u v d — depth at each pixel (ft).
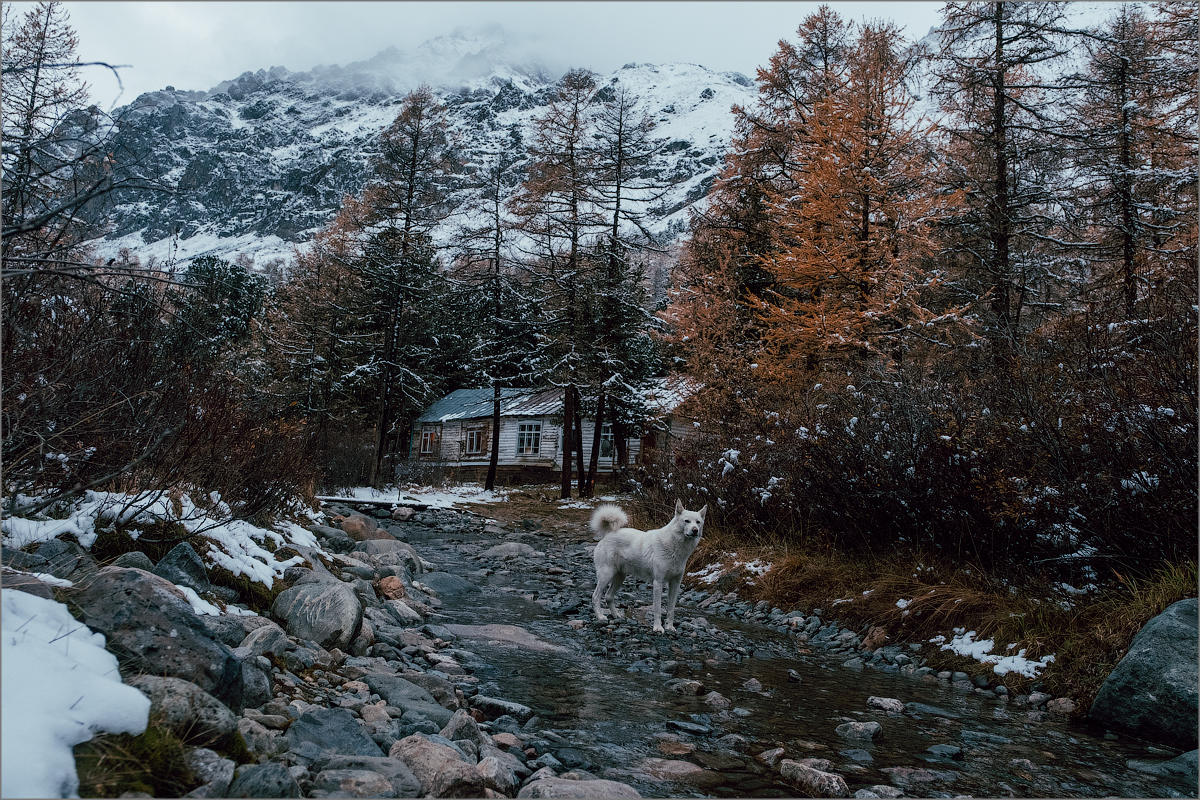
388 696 12.71
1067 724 15.47
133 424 15.06
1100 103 49.73
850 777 11.53
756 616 27.02
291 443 28.91
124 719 7.00
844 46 59.11
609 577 24.30
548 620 23.52
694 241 71.36
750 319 58.13
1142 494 18.49
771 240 60.90
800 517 32.04
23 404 11.94
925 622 22.27
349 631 15.25
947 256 52.31
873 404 28.76
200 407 19.06
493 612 24.22
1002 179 47.67
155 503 14.92
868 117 44.83
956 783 11.56
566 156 77.05
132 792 6.43
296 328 99.81
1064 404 21.52
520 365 86.94
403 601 22.52
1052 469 20.68
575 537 51.55
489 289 88.02
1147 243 47.24
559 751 11.65
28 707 6.26
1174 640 15.02
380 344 94.32
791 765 11.35
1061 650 18.10
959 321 41.11
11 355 12.19
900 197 45.06
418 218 84.02
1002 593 21.75
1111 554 19.66
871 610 24.12
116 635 8.48
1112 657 16.94
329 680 12.99
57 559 10.64
